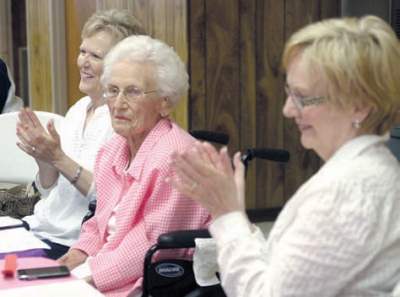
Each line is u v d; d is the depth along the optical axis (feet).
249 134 13.66
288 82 4.28
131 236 6.48
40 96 17.58
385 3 12.42
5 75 14.11
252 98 13.60
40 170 8.67
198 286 6.39
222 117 13.25
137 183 6.60
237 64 13.32
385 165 4.08
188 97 12.75
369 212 3.88
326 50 4.05
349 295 4.01
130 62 6.75
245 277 4.36
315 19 14.03
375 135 4.25
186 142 6.59
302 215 4.09
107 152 7.31
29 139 7.74
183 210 6.39
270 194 14.33
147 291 6.21
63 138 8.73
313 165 14.74
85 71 8.44
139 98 6.73
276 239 4.49
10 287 4.58
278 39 13.73
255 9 13.39
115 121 6.85
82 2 15.93
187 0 12.58
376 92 4.06
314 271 3.94
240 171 4.95
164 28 13.25
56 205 8.53
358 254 3.88
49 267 5.00
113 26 8.41
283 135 14.14
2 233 6.31
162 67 6.77
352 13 13.52
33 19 17.52
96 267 6.46
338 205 3.94
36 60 17.61
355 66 3.99
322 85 4.10
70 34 16.57
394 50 4.09
